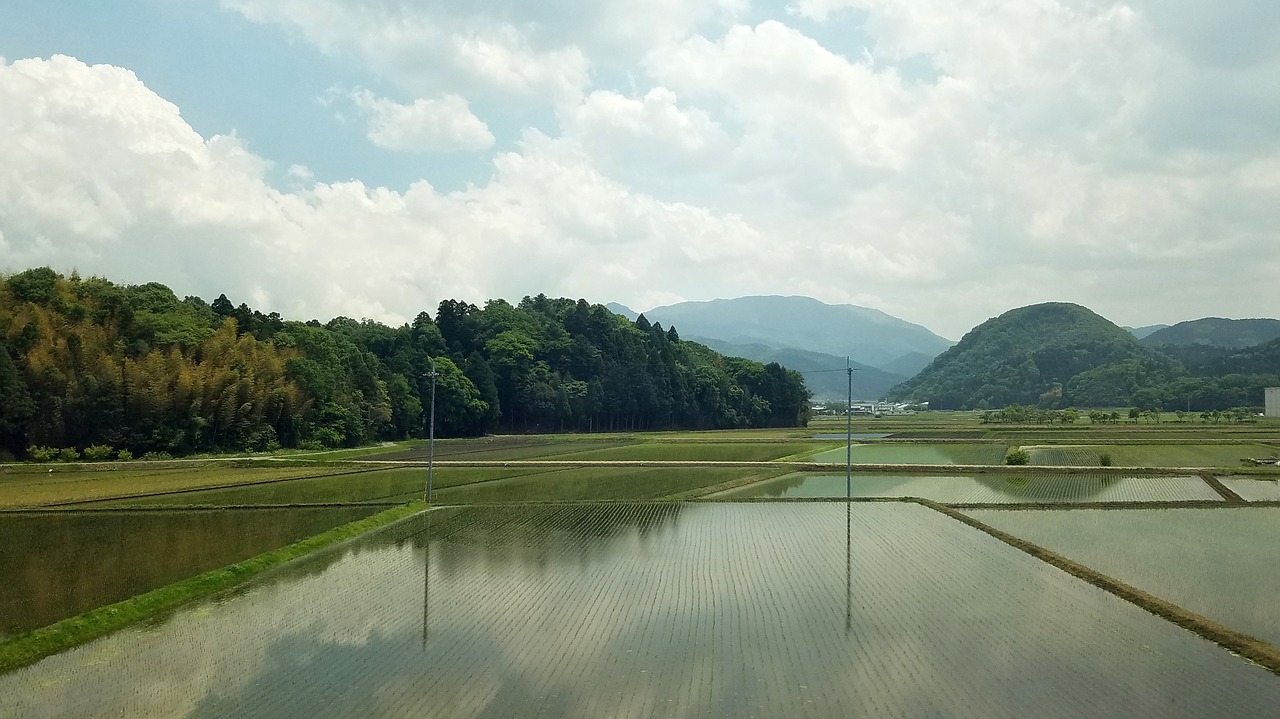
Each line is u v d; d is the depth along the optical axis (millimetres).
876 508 46875
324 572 30516
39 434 72688
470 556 33469
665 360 163750
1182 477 59125
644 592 26938
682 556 33188
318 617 24047
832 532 38688
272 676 18969
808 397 194625
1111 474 61219
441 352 142750
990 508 45875
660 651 20469
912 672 18750
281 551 33062
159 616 24391
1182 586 27016
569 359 154625
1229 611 23891
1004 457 75750
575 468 70375
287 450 89938
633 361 156375
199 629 22938
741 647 20734
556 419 148125
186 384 79938
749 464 71125
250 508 45562
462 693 17688
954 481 59344
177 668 19641
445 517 44469
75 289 84250
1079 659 19625
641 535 38375
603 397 151500
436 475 64750
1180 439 94188
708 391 169375
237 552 33031
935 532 38531
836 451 87562
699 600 25766
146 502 47656
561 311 183375
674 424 164250
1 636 21688
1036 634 21641
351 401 103250
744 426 175750
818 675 18578
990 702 16875
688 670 19016
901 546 34969
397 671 19188
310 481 59562
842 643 20984
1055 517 42469
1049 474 62188
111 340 80188
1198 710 16422
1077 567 29406
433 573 30203
